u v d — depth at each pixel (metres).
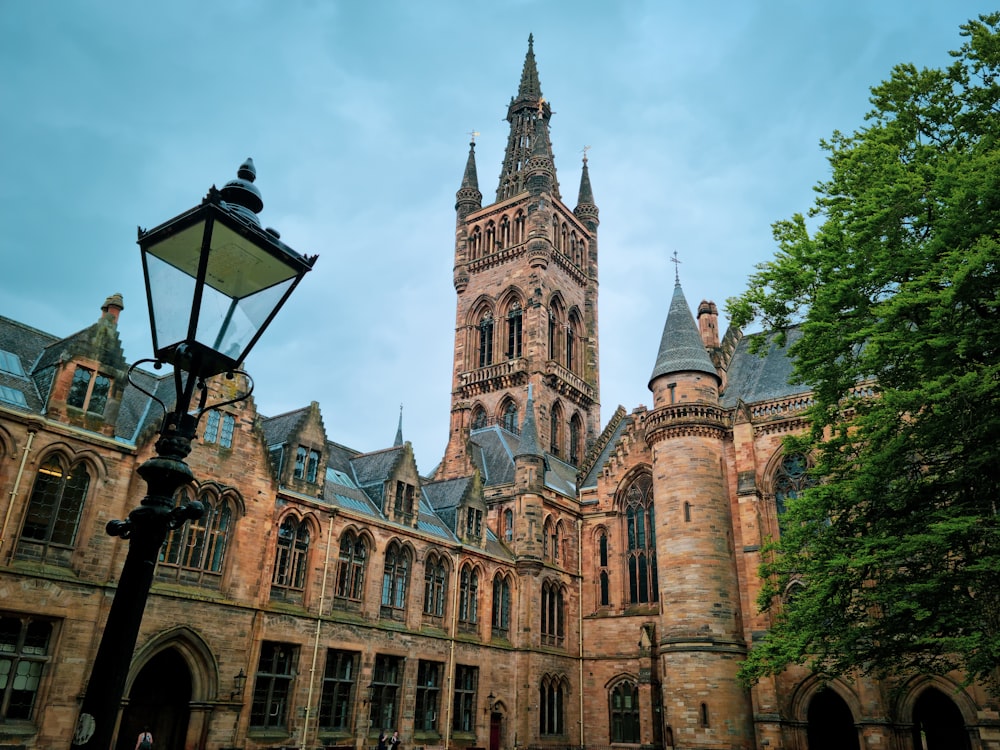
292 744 46.09
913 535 28.92
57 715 36.12
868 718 53.59
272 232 11.49
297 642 47.94
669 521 66.56
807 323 32.97
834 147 38.00
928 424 29.25
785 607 37.47
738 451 66.94
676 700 60.94
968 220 28.08
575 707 71.62
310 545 51.03
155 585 41.31
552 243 108.62
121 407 45.81
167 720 43.19
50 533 37.91
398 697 54.56
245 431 48.06
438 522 66.12
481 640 63.69
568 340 110.19
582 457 103.25
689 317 74.44
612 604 74.19
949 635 29.66
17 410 37.50
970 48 33.59
